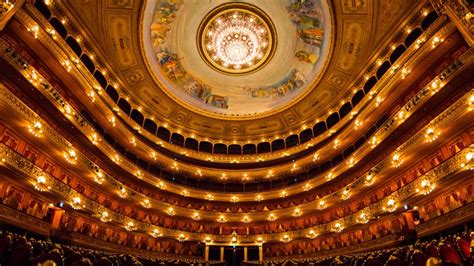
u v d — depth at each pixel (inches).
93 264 213.0
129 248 909.2
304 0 1002.7
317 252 977.5
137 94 1101.7
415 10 778.8
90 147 832.3
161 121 1198.3
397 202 725.3
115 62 987.9
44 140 639.8
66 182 754.8
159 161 1093.8
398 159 725.9
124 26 936.3
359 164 933.8
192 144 1266.0
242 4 1112.2
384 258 297.9
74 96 810.2
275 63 1205.1
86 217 821.2
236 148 1294.3
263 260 1045.8
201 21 1130.7
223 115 1256.8
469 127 593.6
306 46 1117.7
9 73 597.3
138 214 1002.7
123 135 951.6
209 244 1054.4
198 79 1235.2
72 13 810.8
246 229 1128.8
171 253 1025.5
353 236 918.4
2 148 541.3
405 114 721.6
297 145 1195.9
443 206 652.7
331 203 962.7
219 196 1138.7
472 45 557.9
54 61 709.3
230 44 1195.9
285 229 1091.3
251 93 1279.5
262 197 1123.9
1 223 557.9
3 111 551.2
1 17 546.9
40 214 687.1
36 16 664.4
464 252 256.2
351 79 1040.2
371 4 859.4
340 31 962.7
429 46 676.7
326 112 1159.0
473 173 576.7
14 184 621.3
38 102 678.5
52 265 163.3
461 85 625.0
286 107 1214.3
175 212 1041.5
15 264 185.5
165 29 1079.6
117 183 872.3
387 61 909.2
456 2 585.0
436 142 649.0
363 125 918.4
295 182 1156.5
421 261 213.2
